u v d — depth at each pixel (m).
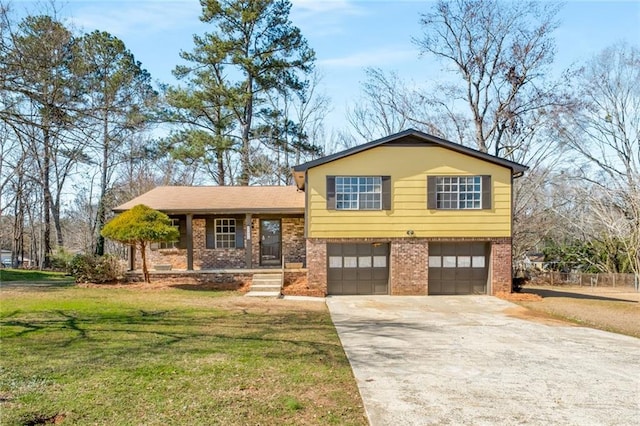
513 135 27.92
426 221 17.14
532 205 29.64
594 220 28.33
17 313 11.38
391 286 17.06
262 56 29.56
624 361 8.06
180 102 28.53
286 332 9.94
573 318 12.85
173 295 15.43
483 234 17.12
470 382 6.69
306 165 16.95
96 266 17.80
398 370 7.22
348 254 17.38
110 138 10.81
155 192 21.88
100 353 7.62
